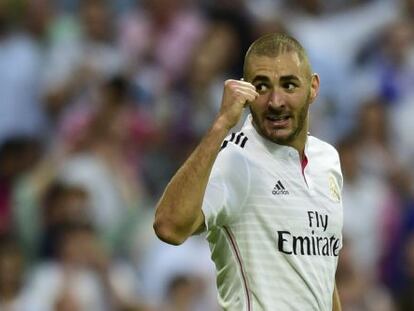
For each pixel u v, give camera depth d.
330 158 20.02
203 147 18.30
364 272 39.28
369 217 40.50
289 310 18.97
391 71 46.78
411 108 45.47
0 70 43.84
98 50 45.47
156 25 46.44
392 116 45.31
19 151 39.06
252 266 19.02
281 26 46.25
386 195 41.47
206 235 19.67
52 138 42.41
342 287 36.19
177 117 42.34
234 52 45.00
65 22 46.44
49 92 43.75
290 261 19.06
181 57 45.25
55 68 44.56
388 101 46.09
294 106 19.03
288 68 18.94
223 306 19.34
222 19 45.59
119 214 38.47
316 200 19.44
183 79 44.25
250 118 19.81
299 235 19.16
